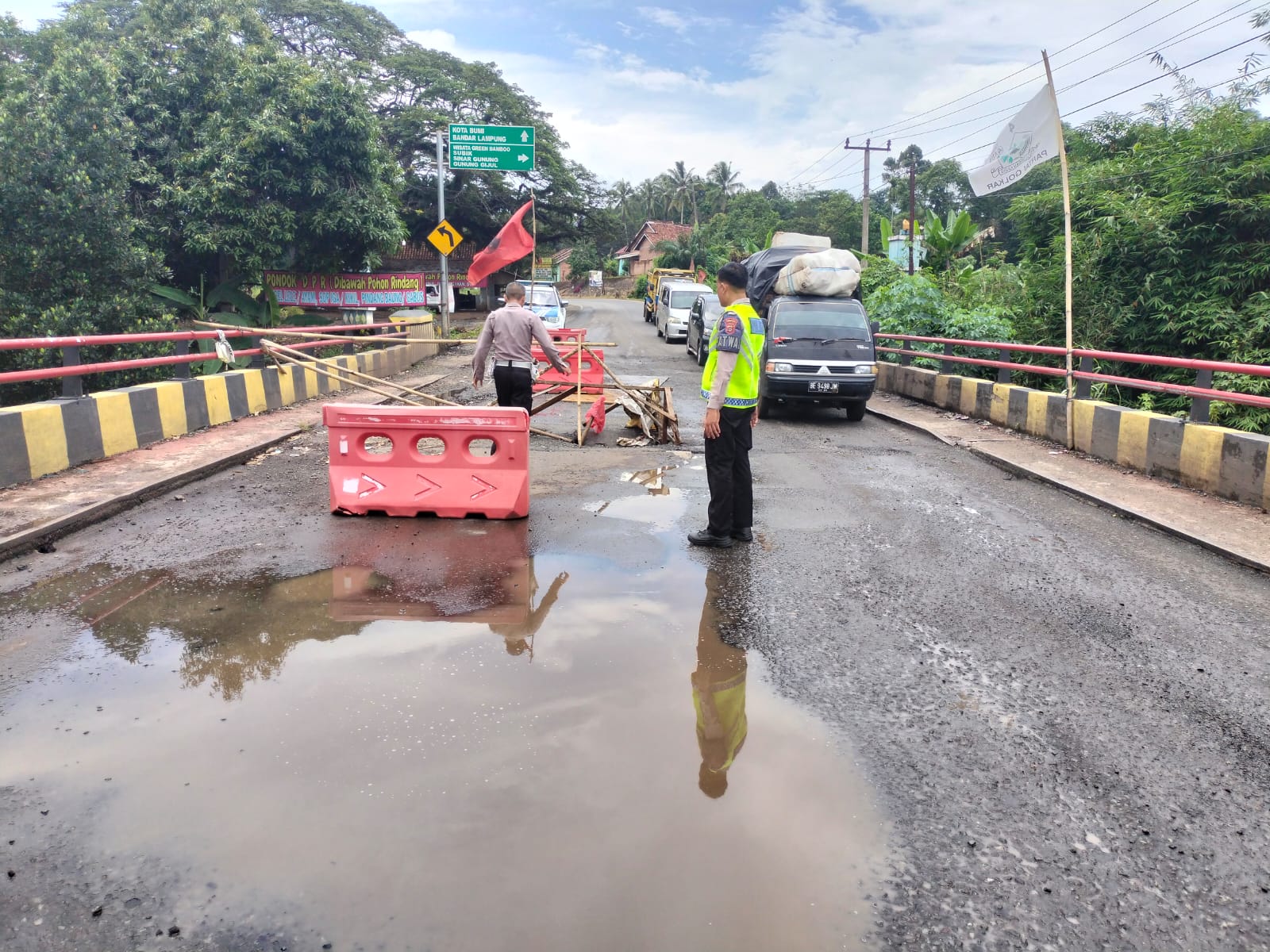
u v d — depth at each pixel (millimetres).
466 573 4953
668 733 3170
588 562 5191
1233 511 6520
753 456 8891
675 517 6270
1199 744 3262
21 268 13188
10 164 12875
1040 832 2682
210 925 2154
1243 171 11852
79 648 3814
